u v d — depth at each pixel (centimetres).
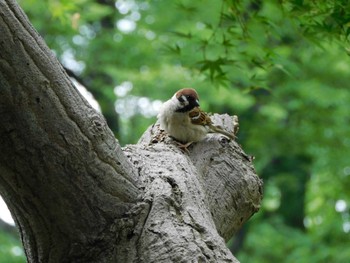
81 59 2294
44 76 632
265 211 2939
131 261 673
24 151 635
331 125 2436
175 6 1331
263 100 2433
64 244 684
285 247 2589
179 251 663
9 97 619
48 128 639
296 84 2292
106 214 683
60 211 667
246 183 843
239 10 1091
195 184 759
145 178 725
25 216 676
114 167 687
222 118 1005
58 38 2256
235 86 2258
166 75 2158
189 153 875
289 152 2511
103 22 2431
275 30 1108
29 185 651
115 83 2420
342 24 963
